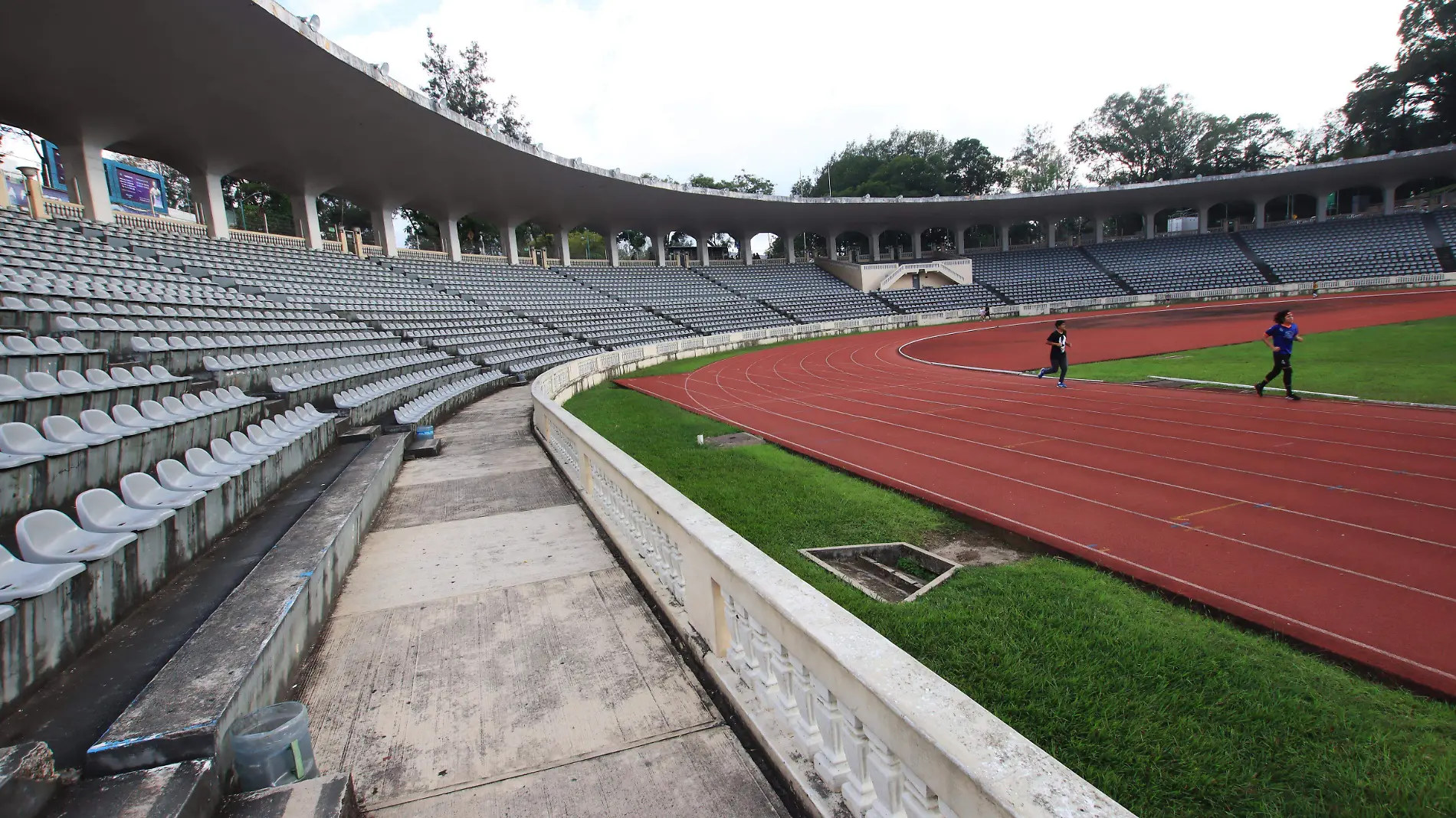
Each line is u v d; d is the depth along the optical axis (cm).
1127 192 5534
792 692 275
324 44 1794
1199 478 789
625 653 399
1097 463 884
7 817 199
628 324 3428
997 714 340
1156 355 2184
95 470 473
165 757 247
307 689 370
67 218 1856
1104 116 7644
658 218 4794
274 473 661
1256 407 1201
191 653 315
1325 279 4803
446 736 324
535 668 385
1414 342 1992
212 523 506
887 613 458
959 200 5447
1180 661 387
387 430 1035
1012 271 5891
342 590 508
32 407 509
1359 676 376
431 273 3014
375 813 273
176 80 1762
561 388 1700
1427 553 545
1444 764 301
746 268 5531
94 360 717
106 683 305
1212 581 509
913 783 192
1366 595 475
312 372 1114
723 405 1641
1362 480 746
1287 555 554
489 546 599
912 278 5594
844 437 1162
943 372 2152
